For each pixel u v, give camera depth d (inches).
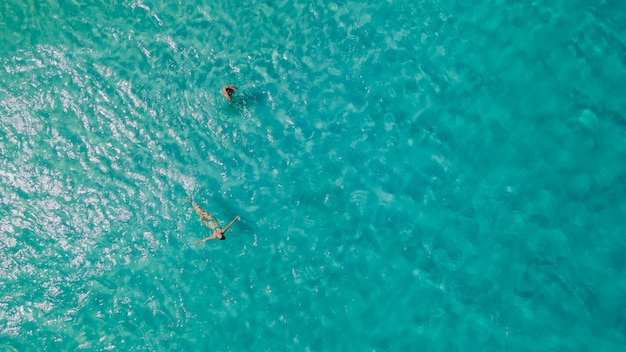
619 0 371.9
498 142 376.8
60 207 398.9
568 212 353.4
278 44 416.2
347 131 395.5
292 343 361.1
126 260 386.9
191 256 384.2
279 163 396.2
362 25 410.6
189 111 410.0
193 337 369.4
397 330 351.6
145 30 428.1
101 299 380.2
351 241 374.3
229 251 382.6
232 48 418.9
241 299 373.7
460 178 375.9
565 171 360.5
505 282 349.4
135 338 371.2
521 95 379.6
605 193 350.6
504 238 358.0
